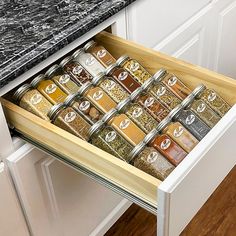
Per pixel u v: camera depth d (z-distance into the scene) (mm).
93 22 1082
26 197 1136
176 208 841
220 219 1640
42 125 965
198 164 841
